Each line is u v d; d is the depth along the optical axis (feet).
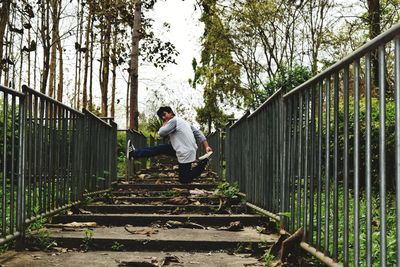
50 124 20.22
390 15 55.31
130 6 71.20
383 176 9.46
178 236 18.26
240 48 94.17
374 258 14.23
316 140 14.83
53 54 70.38
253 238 17.81
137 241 17.35
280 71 68.64
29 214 17.47
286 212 17.06
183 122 29.94
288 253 14.82
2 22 42.91
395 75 8.82
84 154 26.08
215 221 21.59
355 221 10.78
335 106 12.44
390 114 24.57
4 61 43.52
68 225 20.30
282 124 17.89
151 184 34.86
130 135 44.65
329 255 12.84
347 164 11.53
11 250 16.80
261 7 86.38
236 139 30.12
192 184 34.45
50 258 15.61
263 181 21.45
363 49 10.28
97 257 15.93
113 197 28.50
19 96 15.94
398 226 8.57
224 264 14.98
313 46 80.02
